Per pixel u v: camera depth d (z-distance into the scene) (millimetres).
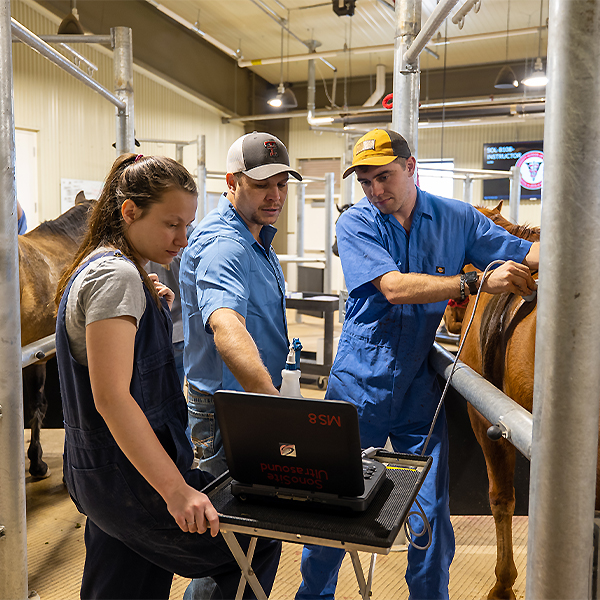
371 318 1706
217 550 1099
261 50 10961
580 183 651
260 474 940
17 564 1353
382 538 818
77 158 8633
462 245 1704
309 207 12570
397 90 2031
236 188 1471
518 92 10383
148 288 1076
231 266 1356
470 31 9117
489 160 11148
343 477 882
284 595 1925
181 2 8750
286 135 12734
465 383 1374
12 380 1311
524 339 1399
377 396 1700
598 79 636
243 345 1182
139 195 1016
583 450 689
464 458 2379
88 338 947
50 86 8156
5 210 1269
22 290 2707
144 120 9680
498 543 1810
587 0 624
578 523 700
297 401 856
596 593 781
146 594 1164
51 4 7656
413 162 1658
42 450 3232
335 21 9141
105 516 1051
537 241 1779
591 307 667
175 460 1088
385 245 1678
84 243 1107
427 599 1612
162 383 1089
